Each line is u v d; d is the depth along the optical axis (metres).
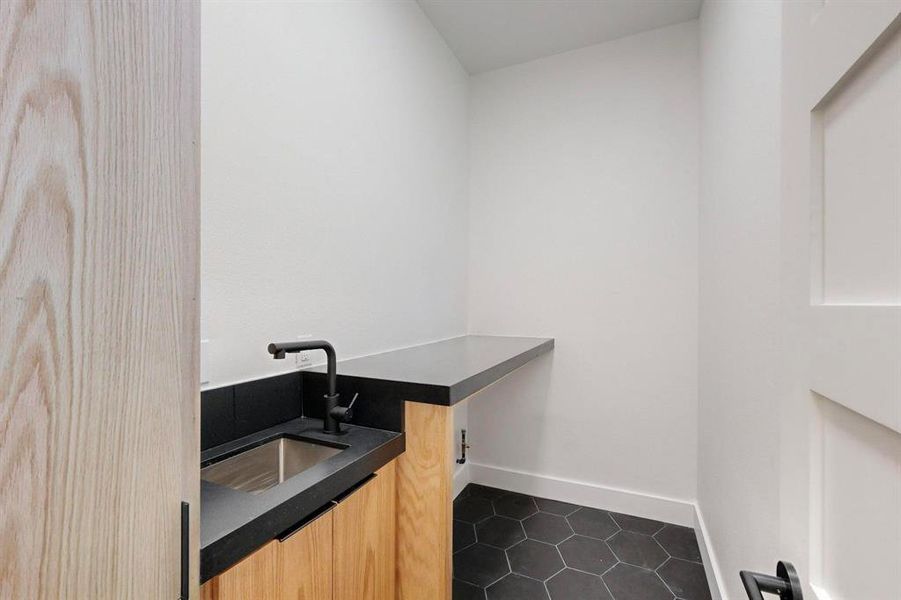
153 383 0.44
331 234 1.49
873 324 0.38
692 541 1.93
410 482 1.17
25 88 0.34
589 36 2.24
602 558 1.79
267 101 1.23
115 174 0.40
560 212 2.40
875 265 0.39
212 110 1.07
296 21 1.33
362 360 1.59
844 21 0.44
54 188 0.36
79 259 0.37
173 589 0.46
